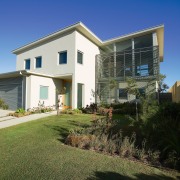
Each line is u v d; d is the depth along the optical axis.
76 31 14.73
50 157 4.40
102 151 4.91
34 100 13.62
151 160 4.22
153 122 5.68
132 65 16.25
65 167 3.83
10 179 3.30
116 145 5.02
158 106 6.53
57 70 15.59
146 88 13.87
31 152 4.75
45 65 16.72
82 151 4.90
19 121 9.50
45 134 6.74
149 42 16.72
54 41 16.09
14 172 3.58
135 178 3.40
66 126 8.14
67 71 14.86
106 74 17.97
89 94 16.77
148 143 4.97
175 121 5.60
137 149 4.69
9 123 8.95
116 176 3.47
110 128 6.71
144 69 16.11
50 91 15.32
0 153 4.66
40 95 14.27
